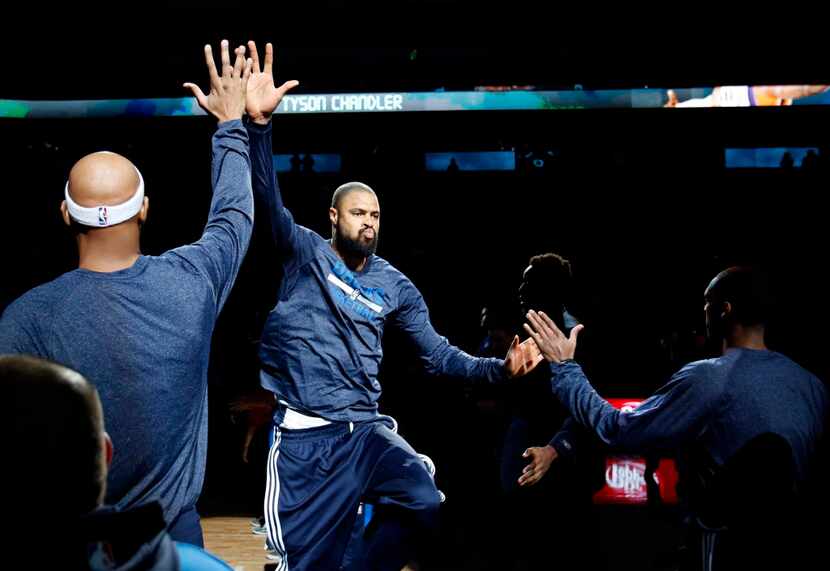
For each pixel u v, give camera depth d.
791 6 11.66
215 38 11.91
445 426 7.85
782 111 12.09
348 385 2.86
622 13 11.86
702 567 1.98
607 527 5.54
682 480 2.21
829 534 1.90
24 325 1.52
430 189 13.65
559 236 13.62
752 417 1.95
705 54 11.88
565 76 11.99
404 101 11.75
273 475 2.87
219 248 1.71
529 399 3.11
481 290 13.48
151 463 1.55
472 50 11.95
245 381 8.92
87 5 11.78
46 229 12.57
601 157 13.41
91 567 0.75
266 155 2.18
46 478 0.72
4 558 0.71
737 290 2.06
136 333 1.54
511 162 13.68
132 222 1.61
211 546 5.18
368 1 11.84
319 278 2.83
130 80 11.93
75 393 0.76
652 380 10.07
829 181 13.09
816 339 11.18
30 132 12.20
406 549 2.75
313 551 2.80
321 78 11.99
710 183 13.41
